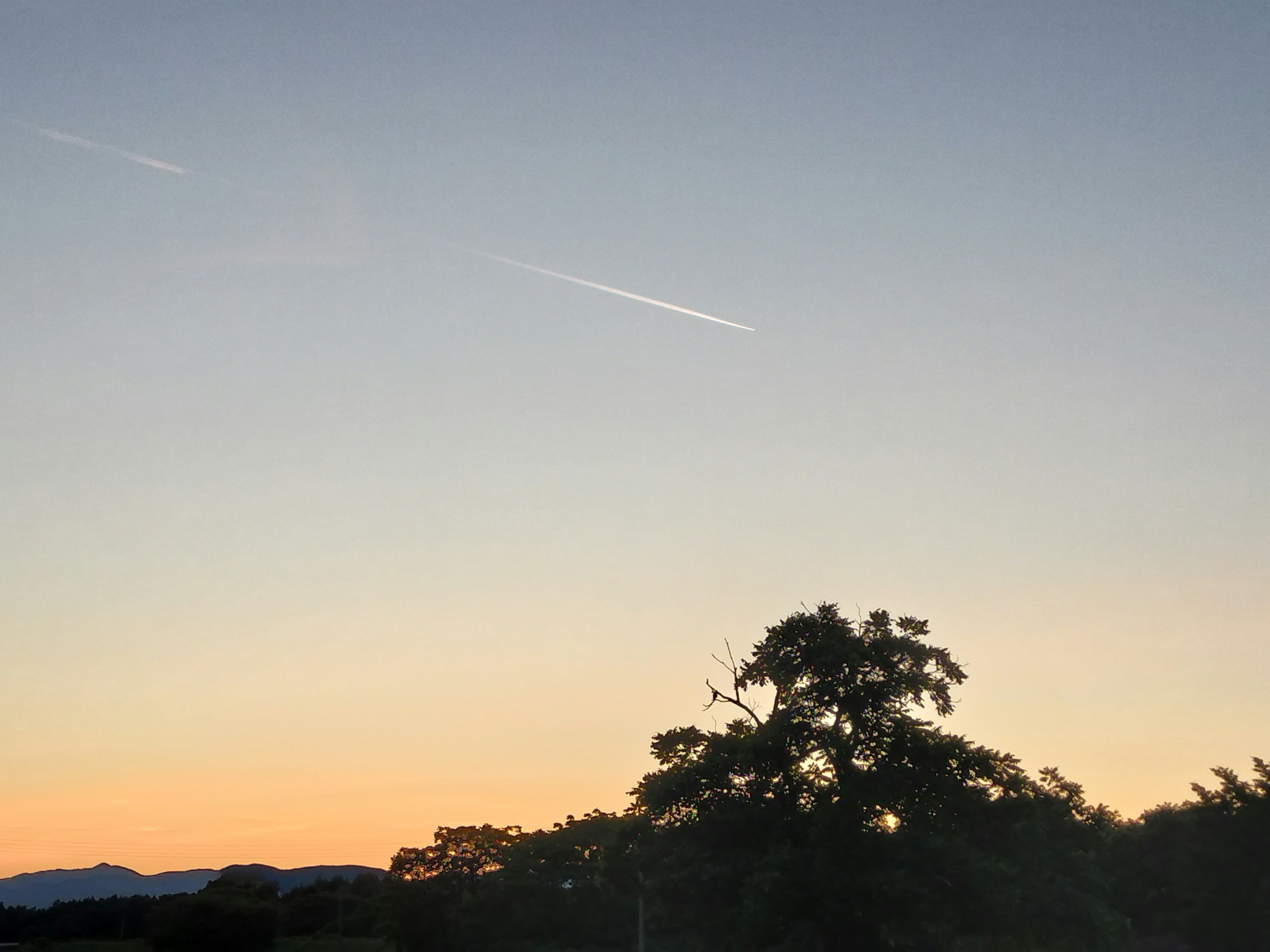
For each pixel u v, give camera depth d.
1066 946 59.34
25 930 139.12
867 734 58.94
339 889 149.75
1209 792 80.75
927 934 58.31
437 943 101.94
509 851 102.88
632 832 63.41
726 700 64.56
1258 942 77.06
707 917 57.59
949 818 57.69
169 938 123.25
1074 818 73.50
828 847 53.34
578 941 98.19
